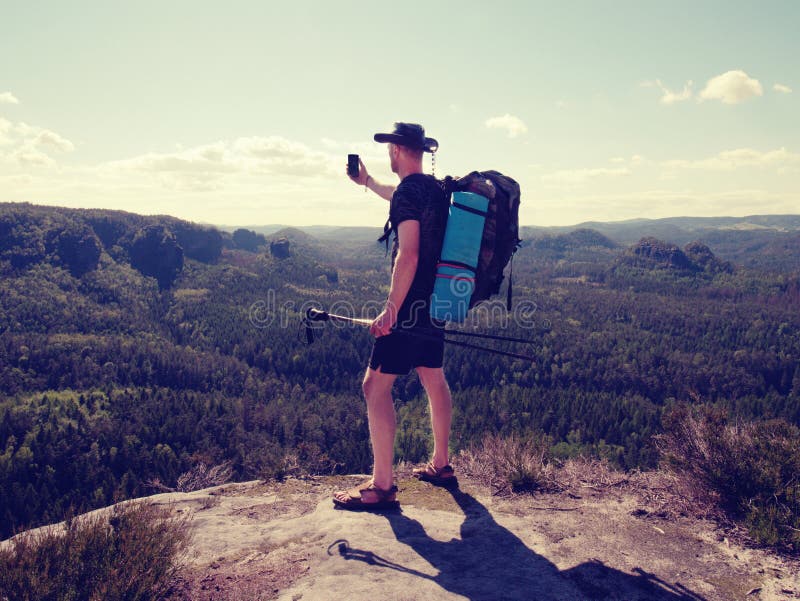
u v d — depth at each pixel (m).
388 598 1.90
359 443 82.06
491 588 1.98
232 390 132.62
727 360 167.38
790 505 2.60
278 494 3.25
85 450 85.81
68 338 155.62
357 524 2.60
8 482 75.12
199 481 3.79
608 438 94.00
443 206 2.46
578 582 2.04
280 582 2.11
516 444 3.47
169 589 2.12
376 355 2.67
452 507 2.86
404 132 2.56
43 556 2.08
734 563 2.24
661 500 2.92
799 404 110.38
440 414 3.13
